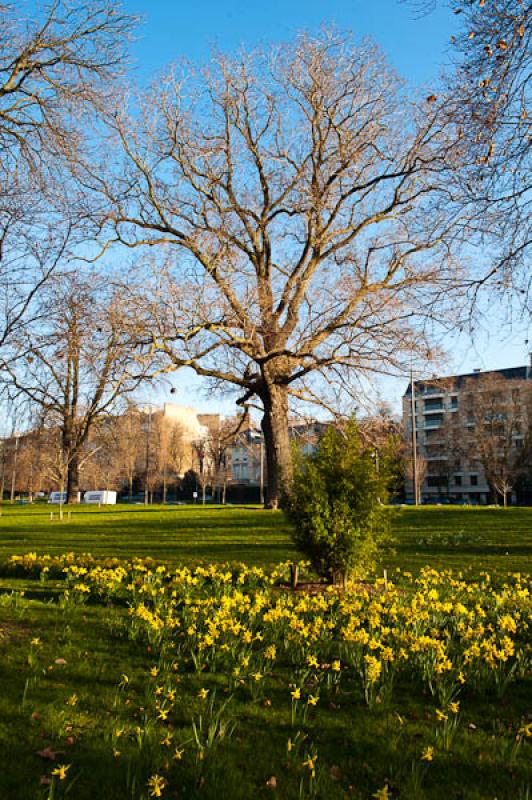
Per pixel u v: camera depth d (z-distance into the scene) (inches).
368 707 178.9
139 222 878.4
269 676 204.4
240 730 161.0
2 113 401.4
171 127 888.9
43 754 140.6
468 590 328.2
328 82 903.1
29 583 373.4
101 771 133.3
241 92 935.0
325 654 225.1
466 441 2110.0
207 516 895.1
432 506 1027.9
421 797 126.8
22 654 220.8
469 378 1964.8
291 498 379.9
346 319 892.6
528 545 549.6
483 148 265.7
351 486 364.8
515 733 163.6
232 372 953.5
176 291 798.5
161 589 311.0
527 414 1918.1
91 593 340.2
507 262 285.4
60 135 417.1
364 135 909.8
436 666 193.0
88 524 851.4
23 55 387.2
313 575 404.2
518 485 2295.8
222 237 864.9
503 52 240.5
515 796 129.3
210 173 918.4
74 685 189.8
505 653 205.0
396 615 249.1
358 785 133.4
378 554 386.6
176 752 142.9
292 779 134.7
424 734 161.3
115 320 753.0
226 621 225.8
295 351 903.7
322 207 914.7
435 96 291.7
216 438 1209.4
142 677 199.6
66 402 781.3
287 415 960.9
